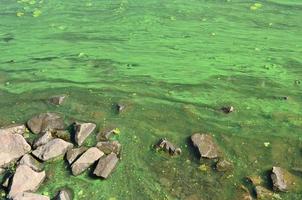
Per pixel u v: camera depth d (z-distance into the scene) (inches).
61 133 267.9
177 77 315.6
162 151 253.0
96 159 245.9
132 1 453.4
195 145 253.6
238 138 259.8
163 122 275.9
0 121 284.5
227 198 223.8
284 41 358.0
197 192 228.1
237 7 425.4
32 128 273.9
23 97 307.7
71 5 453.7
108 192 230.4
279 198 222.2
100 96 302.0
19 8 455.2
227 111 278.8
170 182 234.5
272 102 285.7
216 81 309.3
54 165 247.3
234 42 358.6
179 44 359.6
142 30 387.9
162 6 435.2
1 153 250.4
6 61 351.9
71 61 345.7
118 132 268.2
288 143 253.9
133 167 244.5
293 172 236.1
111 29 393.4
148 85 309.6
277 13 408.8
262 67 322.0
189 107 286.0
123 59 342.3
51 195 229.3
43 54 358.6
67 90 310.8
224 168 239.6
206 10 421.7
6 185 233.0
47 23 414.6
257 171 238.4
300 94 291.6
